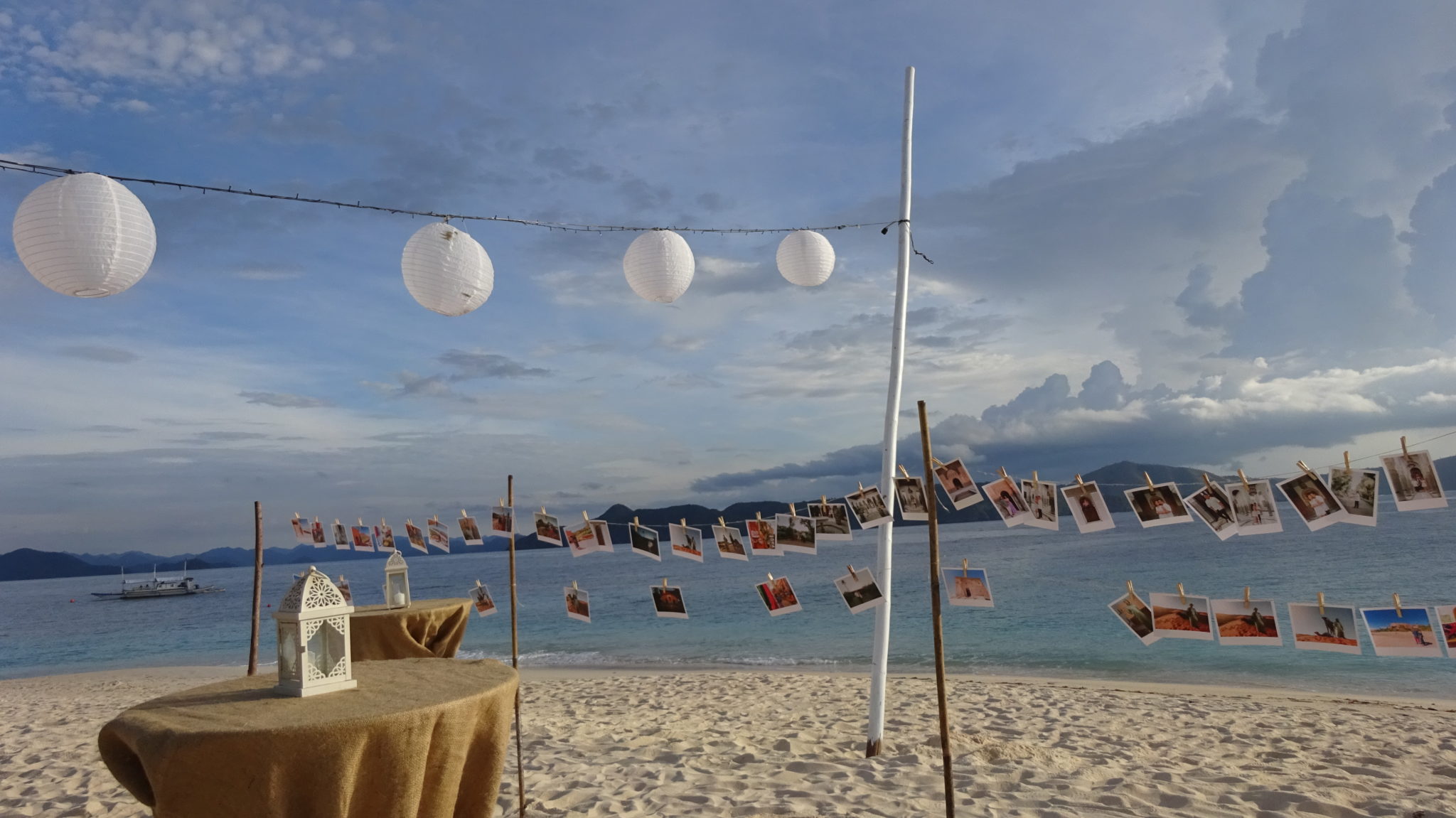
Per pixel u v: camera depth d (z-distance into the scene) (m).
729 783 5.41
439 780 2.83
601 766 6.05
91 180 3.22
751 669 15.27
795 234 5.57
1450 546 31.36
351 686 3.13
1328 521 3.96
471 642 21.56
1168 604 4.61
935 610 3.69
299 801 2.53
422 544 7.05
